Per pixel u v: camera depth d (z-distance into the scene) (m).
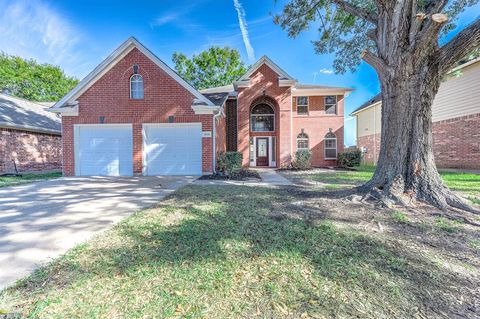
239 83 15.47
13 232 3.67
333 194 5.95
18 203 5.56
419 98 4.97
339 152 17.48
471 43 4.38
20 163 12.74
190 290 2.17
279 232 3.54
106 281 2.32
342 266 2.56
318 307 1.94
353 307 1.94
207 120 10.82
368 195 5.20
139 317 1.83
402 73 5.01
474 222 3.89
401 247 3.02
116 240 3.31
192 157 10.95
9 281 2.32
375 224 3.84
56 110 10.70
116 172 10.93
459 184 7.27
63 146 10.88
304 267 2.55
